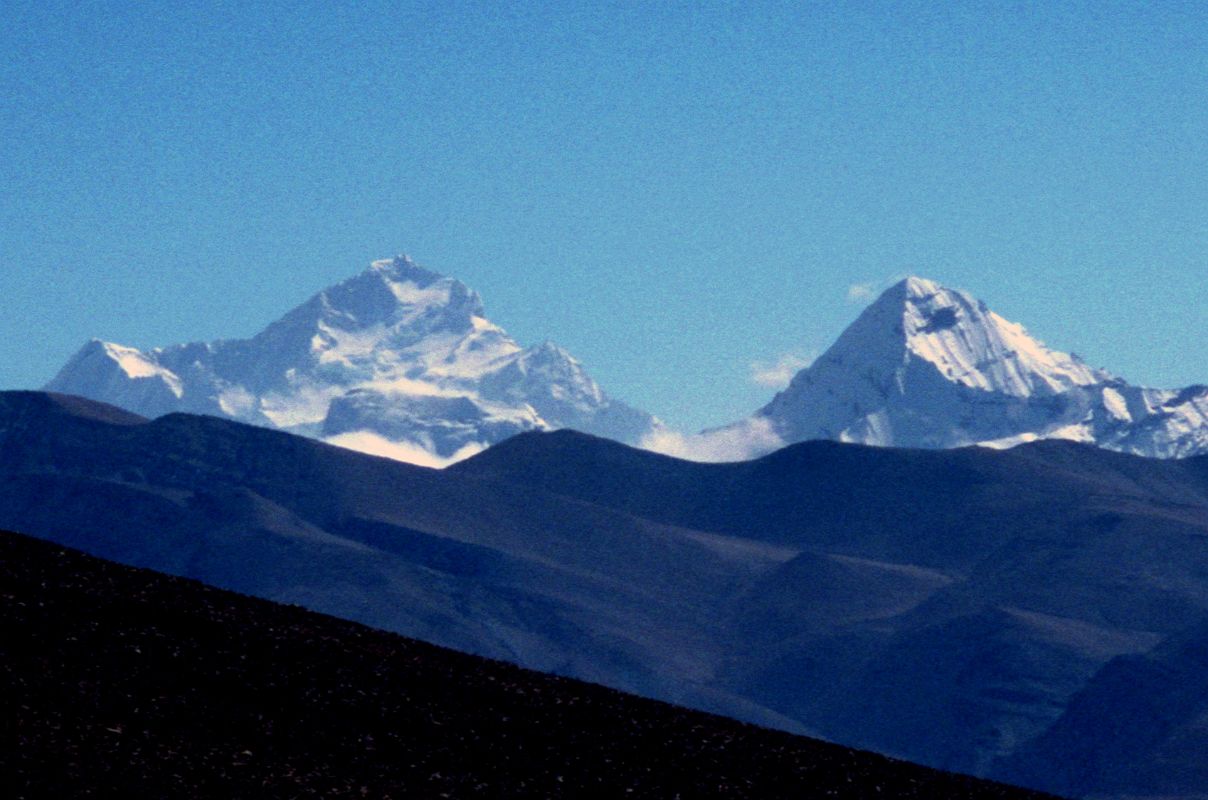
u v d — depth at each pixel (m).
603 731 132.12
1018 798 138.62
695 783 124.19
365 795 108.44
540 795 115.56
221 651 130.12
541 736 127.44
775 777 129.50
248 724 116.88
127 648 125.75
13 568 140.38
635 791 119.75
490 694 134.88
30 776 100.19
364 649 140.12
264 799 104.19
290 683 126.19
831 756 140.00
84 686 116.69
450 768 117.19
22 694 112.81
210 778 105.62
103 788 100.69
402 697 129.12
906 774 139.38
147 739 109.75
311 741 116.44
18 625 125.31
